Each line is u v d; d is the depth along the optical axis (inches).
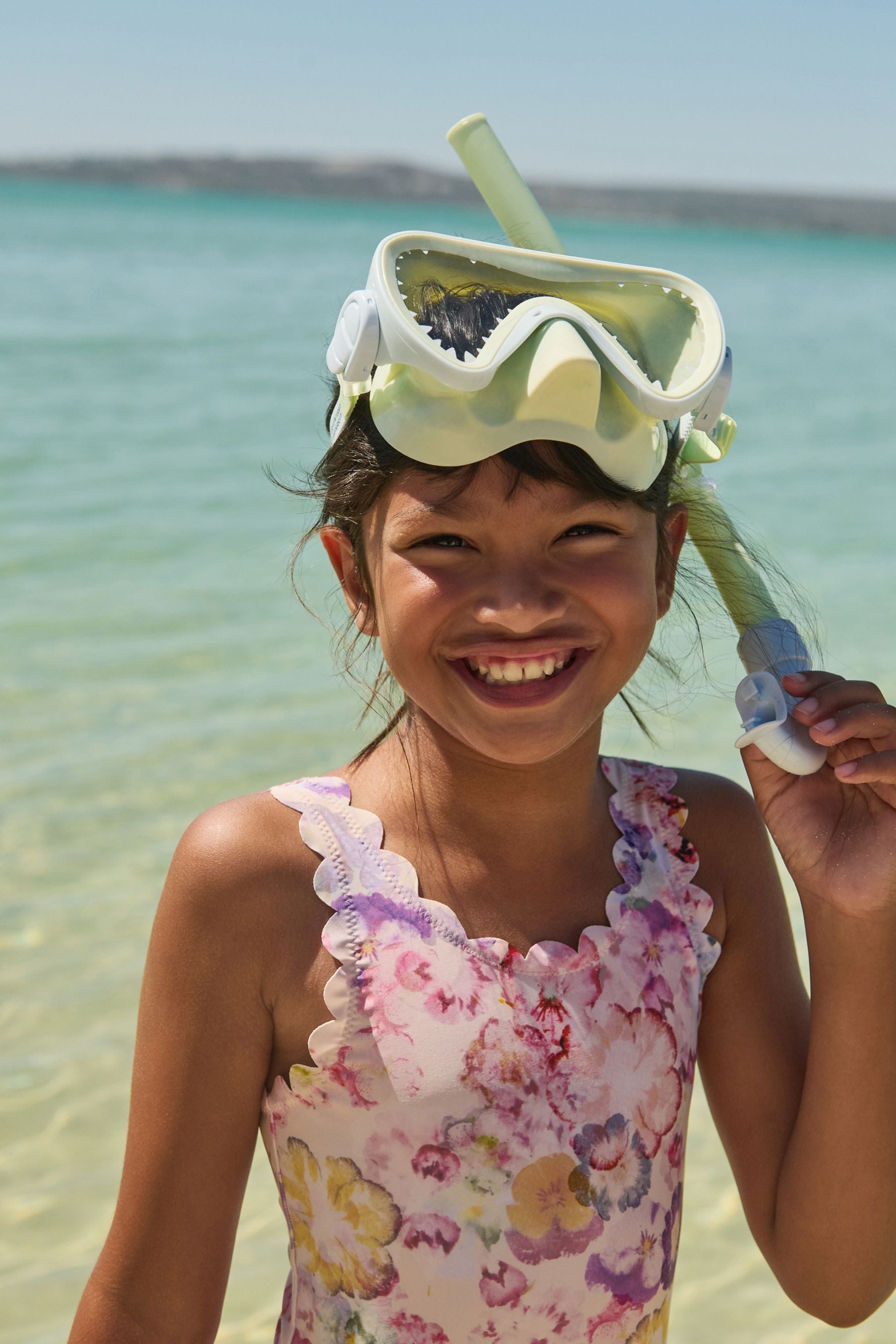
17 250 751.1
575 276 33.6
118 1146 62.4
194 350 358.9
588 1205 33.5
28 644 120.7
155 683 112.7
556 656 33.0
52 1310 53.5
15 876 81.7
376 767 35.4
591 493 32.4
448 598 32.5
